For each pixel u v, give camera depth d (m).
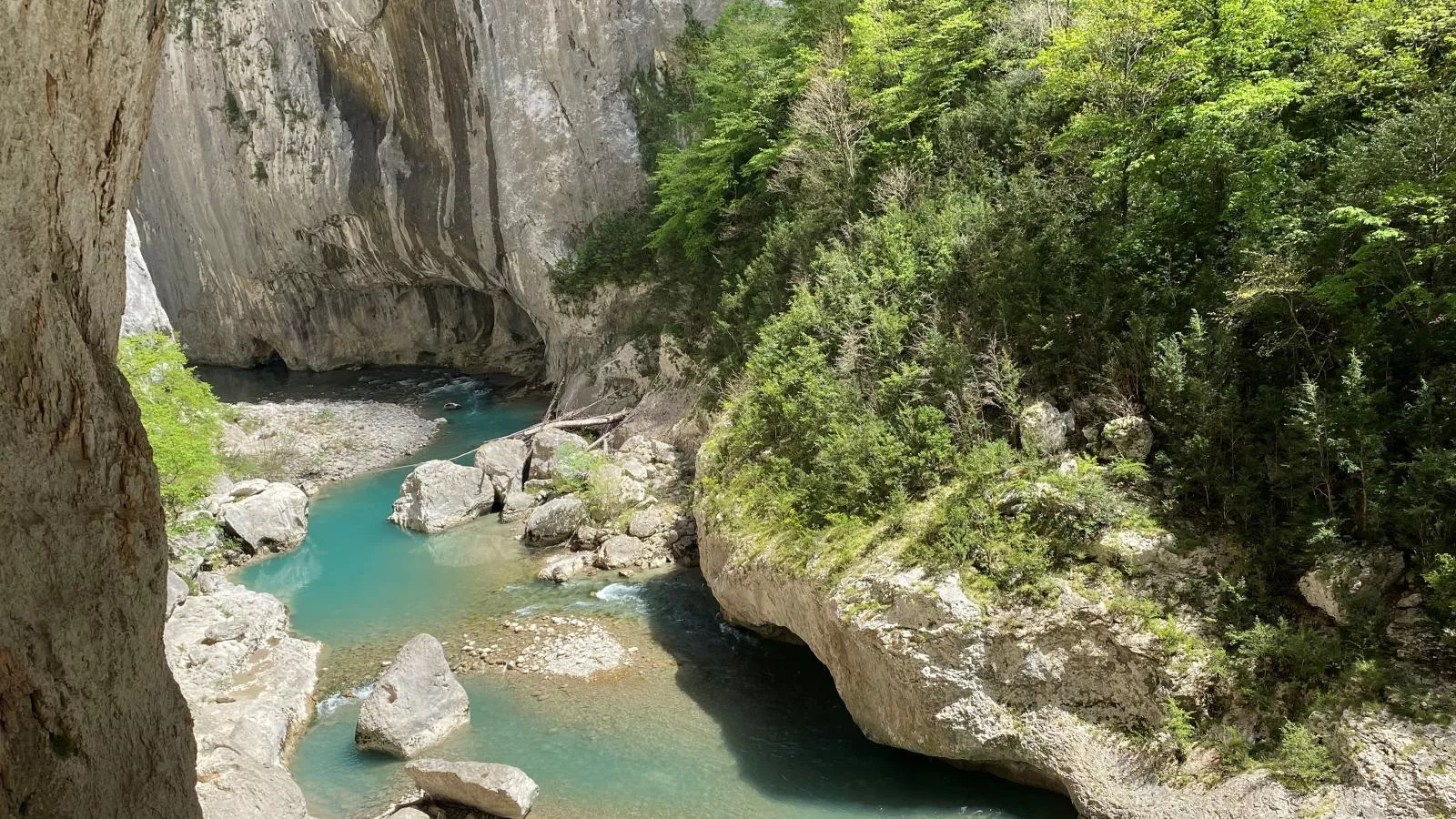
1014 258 17.53
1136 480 14.16
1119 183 17.03
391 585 22.50
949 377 16.50
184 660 17.09
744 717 15.79
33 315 4.96
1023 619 13.06
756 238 27.58
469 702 16.66
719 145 28.92
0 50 4.48
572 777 14.27
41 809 4.80
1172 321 15.35
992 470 14.56
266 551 24.98
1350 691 11.20
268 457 33.03
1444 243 12.15
